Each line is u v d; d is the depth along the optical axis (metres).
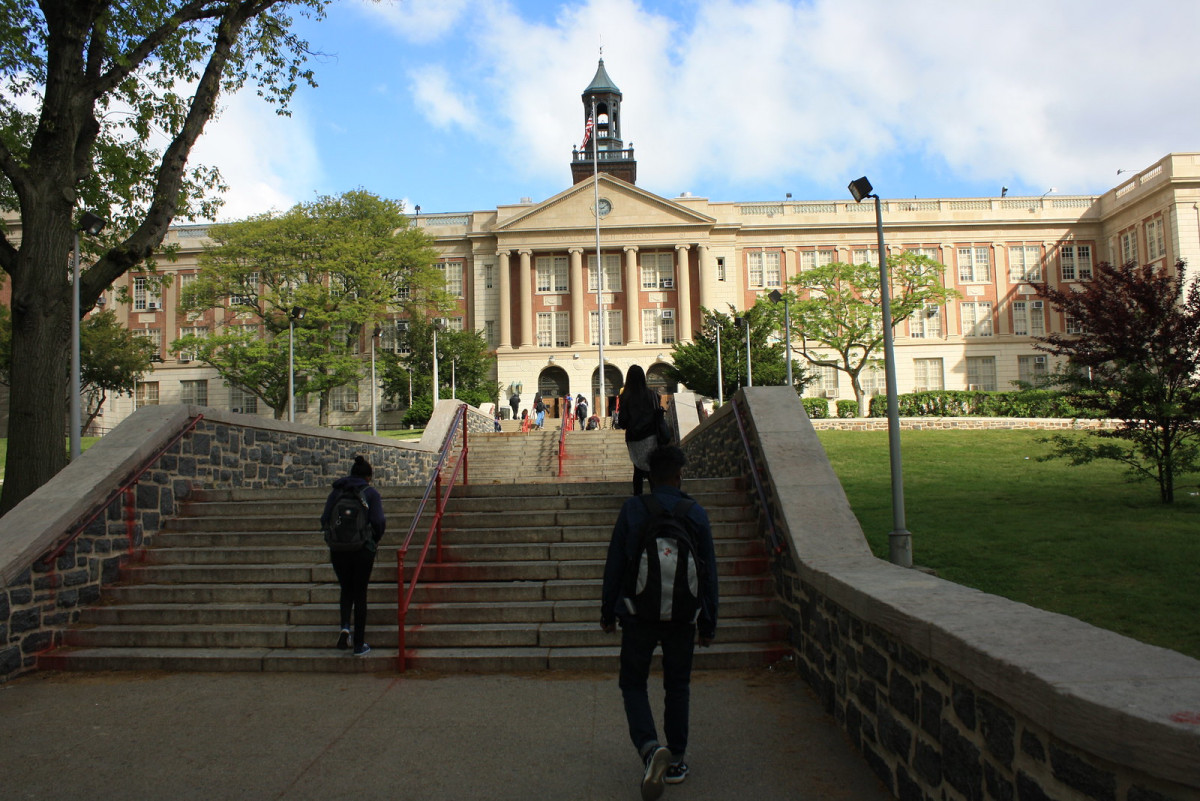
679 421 19.47
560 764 4.55
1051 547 9.73
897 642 4.04
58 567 7.21
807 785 4.23
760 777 4.34
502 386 57.06
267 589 7.66
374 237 50.41
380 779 4.38
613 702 5.66
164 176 12.29
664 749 3.92
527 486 9.99
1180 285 12.87
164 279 17.08
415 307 54.53
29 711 5.68
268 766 4.58
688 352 46.66
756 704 5.56
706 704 5.58
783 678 6.16
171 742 5.00
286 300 48.22
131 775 4.48
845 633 4.97
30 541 6.88
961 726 3.30
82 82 11.48
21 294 10.94
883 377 58.88
